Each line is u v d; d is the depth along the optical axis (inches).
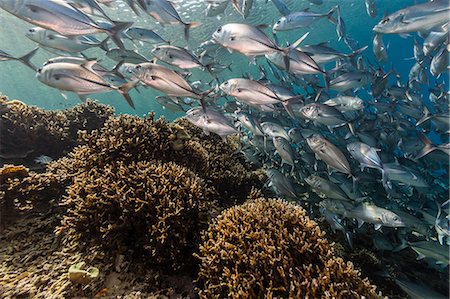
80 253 41.9
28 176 55.7
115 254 41.4
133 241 43.1
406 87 99.9
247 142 97.4
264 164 95.7
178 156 62.2
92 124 89.7
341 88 85.1
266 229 40.3
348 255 64.1
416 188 87.8
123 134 57.6
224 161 77.9
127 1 60.1
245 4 76.0
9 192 51.9
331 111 73.9
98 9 51.2
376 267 63.3
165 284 39.2
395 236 73.3
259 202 47.3
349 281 34.4
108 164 51.7
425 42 82.4
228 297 34.1
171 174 48.6
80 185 47.7
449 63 78.1
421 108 97.1
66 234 46.1
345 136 94.0
